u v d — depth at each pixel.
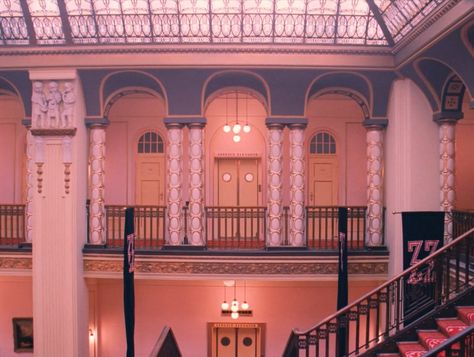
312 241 14.32
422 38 10.47
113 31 12.40
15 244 13.96
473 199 15.55
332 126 16.47
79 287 12.95
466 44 9.34
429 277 8.16
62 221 12.74
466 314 7.12
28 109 13.41
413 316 7.87
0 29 12.32
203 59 12.40
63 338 12.64
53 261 12.73
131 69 12.64
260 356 15.69
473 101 9.93
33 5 12.12
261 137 16.67
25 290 15.91
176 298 15.82
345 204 16.36
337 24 12.20
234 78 13.17
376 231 13.32
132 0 12.05
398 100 12.79
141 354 15.69
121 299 15.76
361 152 16.44
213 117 16.67
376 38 12.31
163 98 13.52
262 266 12.94
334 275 12.95
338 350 7.86
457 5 8.77
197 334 15.77
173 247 13.03
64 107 12.70
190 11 12.14
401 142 12.78
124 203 16.48
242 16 12.12
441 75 11.80
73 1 12.02
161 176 16.56
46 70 12.62
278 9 12.12
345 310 7.77
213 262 12.95
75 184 12.77
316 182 16.56
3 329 15.94
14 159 16.77
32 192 13.27
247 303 15.74
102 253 13.10
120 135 16.53
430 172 12.69
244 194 16.84
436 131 12.70
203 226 13.58
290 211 13.38
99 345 15.69
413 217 11.14
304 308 15.71
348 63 12.42
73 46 12.36
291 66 12.41
